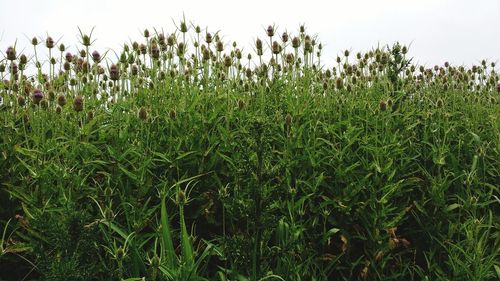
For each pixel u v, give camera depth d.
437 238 1.98
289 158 2.04
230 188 1.93
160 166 2.00
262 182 1.60
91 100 2.46
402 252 1.91
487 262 1.82
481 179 2.29
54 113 2.19
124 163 2.02
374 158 2.09
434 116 2.65
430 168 2.33
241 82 2.81
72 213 1.43
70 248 1.42
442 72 3.44
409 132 2.48
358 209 1.92
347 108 2.57
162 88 2.46
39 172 1.79
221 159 2.06
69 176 1.78
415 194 2.20
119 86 2.35
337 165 2.11
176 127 2.18
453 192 2.29
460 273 1.77
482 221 2.02
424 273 1.94
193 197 1.93
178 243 1.81
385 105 2.20
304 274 1.71
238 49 2.75
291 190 1.80
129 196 1.79
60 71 2.82
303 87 2.63
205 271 1.76
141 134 2.00
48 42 2.47
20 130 2.25
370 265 1.86
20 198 1.77
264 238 1.59
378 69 2.86
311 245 1.86
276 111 2.23
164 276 1.55
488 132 2.69
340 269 1.91
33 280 1.54
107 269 1.49
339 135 2.37
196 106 2.40
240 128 2.12
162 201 1.57
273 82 2.59
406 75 3.02
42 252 1.49
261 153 1.58
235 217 1.67
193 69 2.76
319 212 1.96
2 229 1.85
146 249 1.77
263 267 1.61
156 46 2.45
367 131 2.34
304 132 2.29
